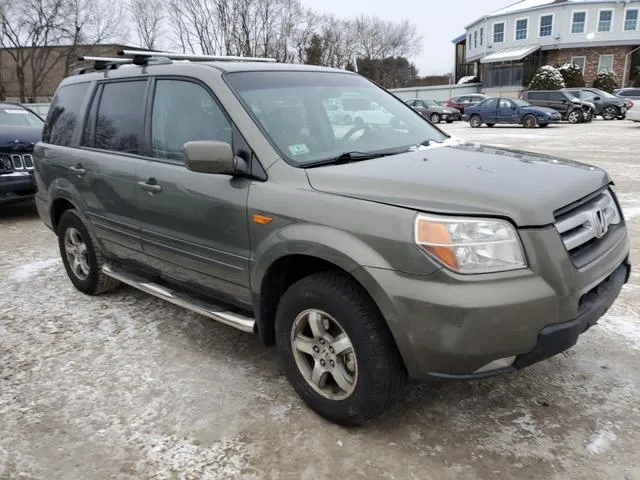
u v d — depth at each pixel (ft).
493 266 7.74
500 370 8.04
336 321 8.89
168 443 9.15
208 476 8.39
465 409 9.91
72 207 15.76
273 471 8.46
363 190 8.68
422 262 7.80
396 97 13.96
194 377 11.17
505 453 8.75
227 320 10.87
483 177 8.80
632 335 12.51
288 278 10.20
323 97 11.84
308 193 9.08
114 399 10.44
